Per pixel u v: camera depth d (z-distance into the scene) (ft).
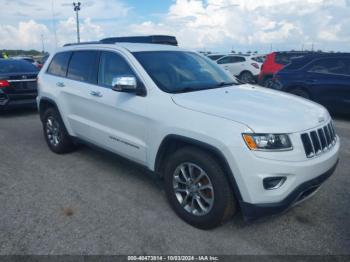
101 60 13.99
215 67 14.73
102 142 13.74
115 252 9.07
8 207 11.58
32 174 14.66
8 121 25.95
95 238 9.70
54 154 17.43
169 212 11.23
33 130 22.84
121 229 10.17
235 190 9.04
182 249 9.20
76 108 15.01
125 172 14.88
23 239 9.64
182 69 12.91
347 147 18.51
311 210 11.36
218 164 9.34
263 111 9.77
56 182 13.78
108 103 12.83
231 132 8.90
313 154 9.37
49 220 10.69
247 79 52.47
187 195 10.36
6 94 26.13
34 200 12.13
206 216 9.75
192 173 10.10
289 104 10.89
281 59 40.19
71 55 16.03
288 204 8.98
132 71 12.23
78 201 12.05
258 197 8.79
